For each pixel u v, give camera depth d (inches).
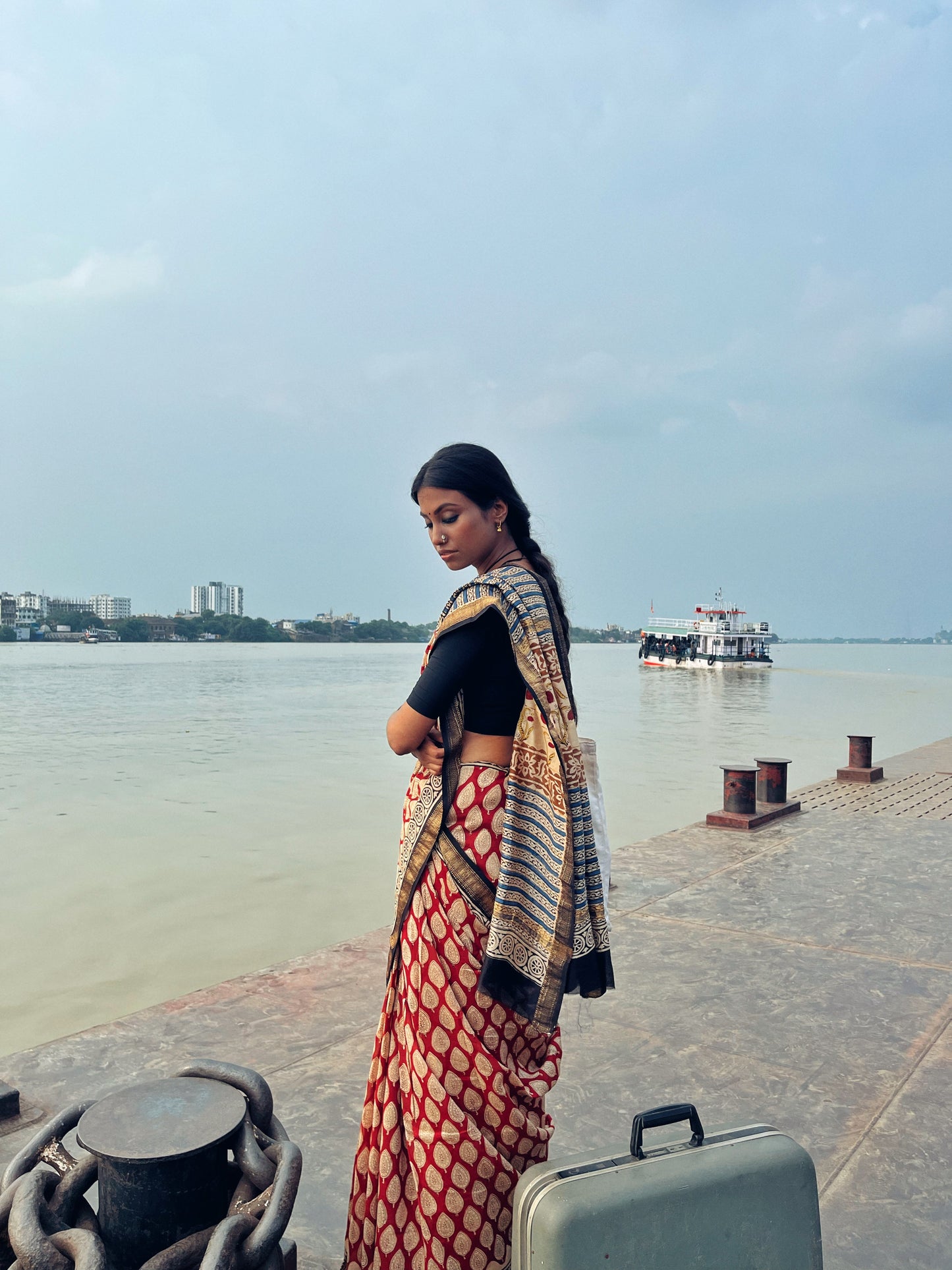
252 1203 65.3
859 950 176.1
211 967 225.1
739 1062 128.0
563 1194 58.1
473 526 75.1
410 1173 70.9
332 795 499.8
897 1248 88.1
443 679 70.8
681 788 546.0
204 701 1455.5
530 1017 68.1
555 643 73.7
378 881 309.3
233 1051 130.1
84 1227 65.3
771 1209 62.4
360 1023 140.0
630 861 249.6
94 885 303.0
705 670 3496.6
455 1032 69.9
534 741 70.9
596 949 71.9
